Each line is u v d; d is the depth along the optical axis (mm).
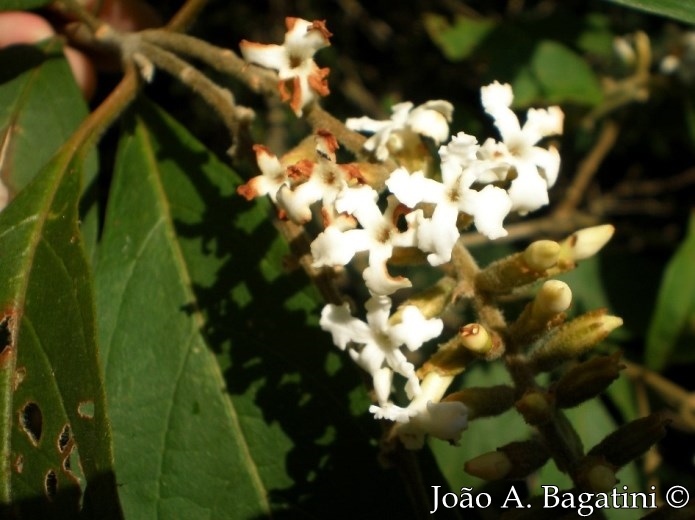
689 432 232
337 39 287
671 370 246
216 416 141
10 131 152
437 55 295
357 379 143
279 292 146
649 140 297
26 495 114
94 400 114
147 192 152
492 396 122
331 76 281
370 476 139
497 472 116
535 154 129
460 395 122
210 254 148
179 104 236
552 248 118
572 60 213
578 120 229
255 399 142
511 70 211
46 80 157
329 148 121
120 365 143
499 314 124
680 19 130
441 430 119
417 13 294
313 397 142
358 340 124
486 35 217
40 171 134
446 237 118
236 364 144
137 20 217
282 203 122
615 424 200
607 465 111
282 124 253
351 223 122
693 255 202
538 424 114
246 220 150
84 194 154
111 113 147
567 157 303
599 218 274
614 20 272
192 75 150
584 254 126
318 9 281
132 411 141
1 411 117
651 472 193
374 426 141
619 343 219
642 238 304
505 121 129
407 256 125
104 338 144
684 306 201
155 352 144
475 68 292
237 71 149
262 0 265
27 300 123
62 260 124
